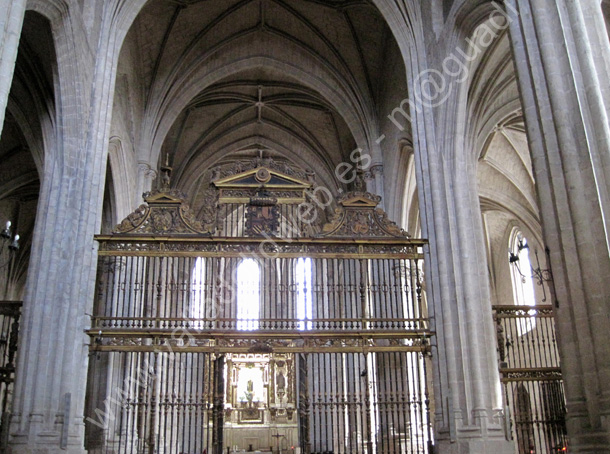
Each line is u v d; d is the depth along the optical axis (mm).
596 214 8977
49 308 13812
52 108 15430
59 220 14586
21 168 23625
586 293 8883
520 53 10680
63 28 14195
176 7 22734
